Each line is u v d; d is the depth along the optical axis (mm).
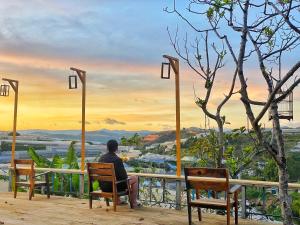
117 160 7480
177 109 7992
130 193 7723
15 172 9109
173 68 7965
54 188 9992
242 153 8609
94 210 7551
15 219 6770
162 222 6547
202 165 8953
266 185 6719
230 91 8578
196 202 6262
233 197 6742
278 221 6652
